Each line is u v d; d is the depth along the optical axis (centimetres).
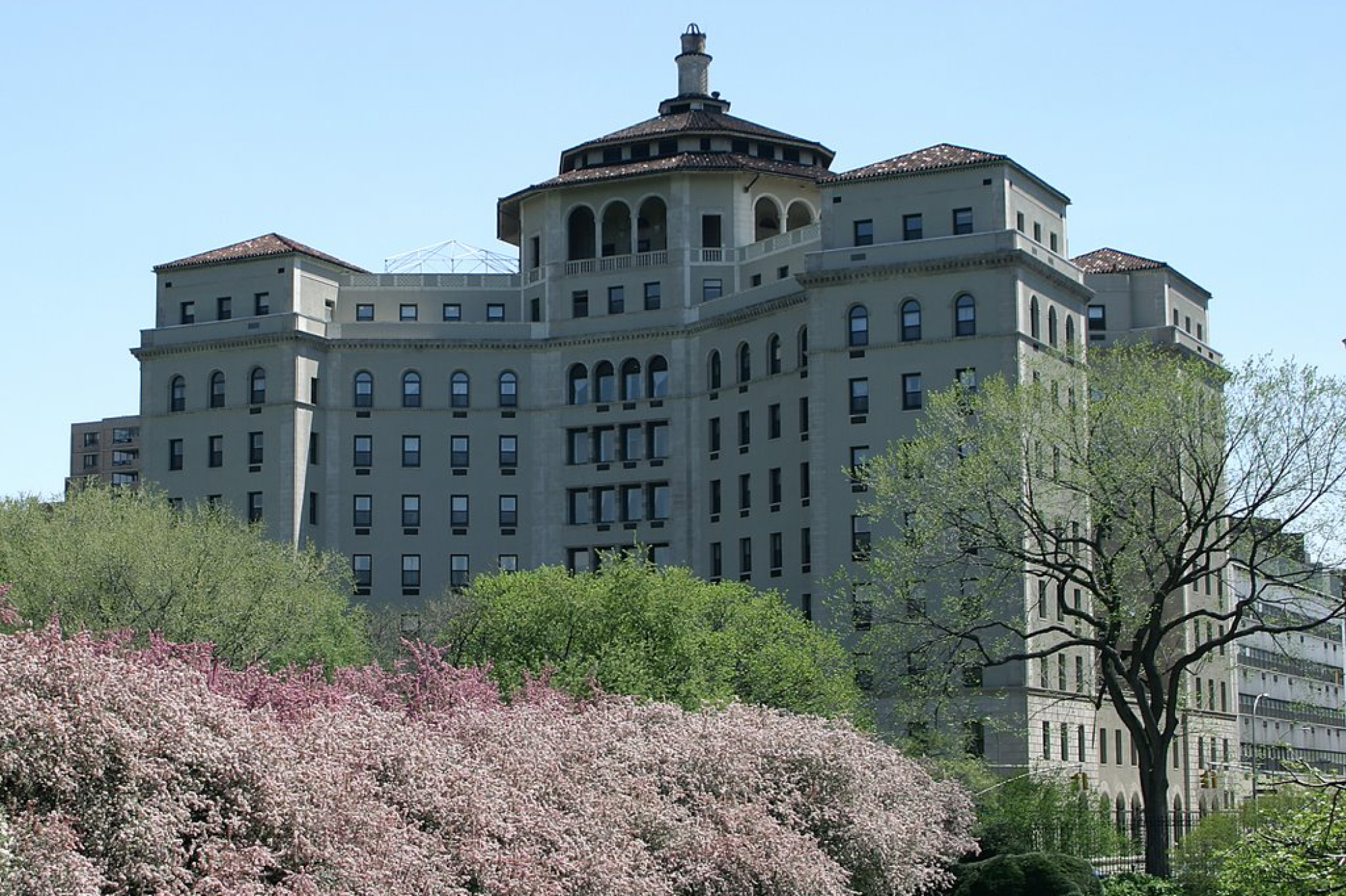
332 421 13650
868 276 11656
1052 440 8238
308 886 2856
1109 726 12125
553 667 6431
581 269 13625
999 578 8719
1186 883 6956
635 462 13325
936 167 11606
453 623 9525
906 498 8588
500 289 13975
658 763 4497
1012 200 11556
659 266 13388
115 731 2795
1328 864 3847
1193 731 13000
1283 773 4384
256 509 13362
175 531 9488
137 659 3234
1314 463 7825
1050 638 11231
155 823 2738
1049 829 7712
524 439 13712
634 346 13388
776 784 4872
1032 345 11494
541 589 8738
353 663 9356
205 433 13600
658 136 13662
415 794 3416
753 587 12425
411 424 13688
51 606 8538
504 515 13675
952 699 9638
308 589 9819
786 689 8231
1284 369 7900
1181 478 8281
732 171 13262
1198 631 12512
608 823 3866
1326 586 12419
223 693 4153
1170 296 13525
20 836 2522
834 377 11744
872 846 4884
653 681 7581
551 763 3916
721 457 12850
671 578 8875
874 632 8681
